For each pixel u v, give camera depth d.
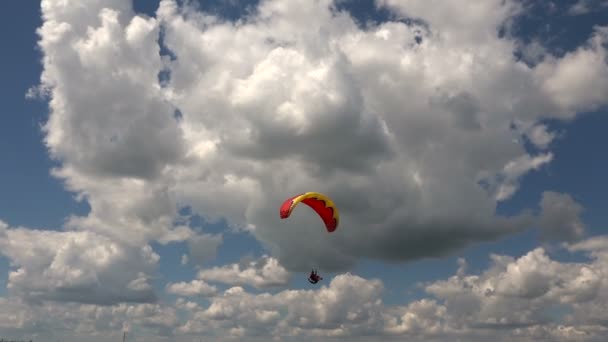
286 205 68.69
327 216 76.12
